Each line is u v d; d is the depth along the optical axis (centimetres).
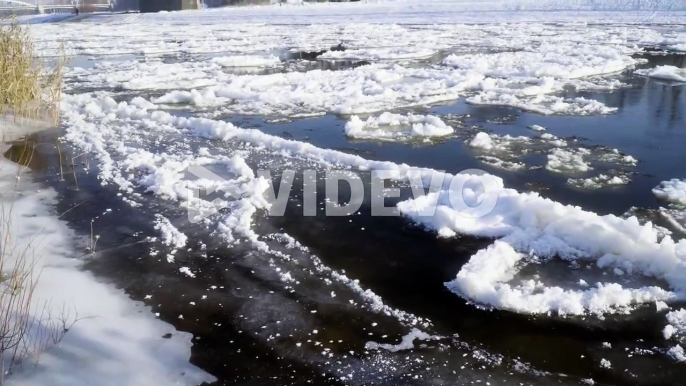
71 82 1176
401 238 444
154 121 816
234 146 687
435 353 310
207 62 1402
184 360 304
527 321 337
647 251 390
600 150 669
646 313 341
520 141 710
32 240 435
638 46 1543
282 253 421
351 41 1783
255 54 1562
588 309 345
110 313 344
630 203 512
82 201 517
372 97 956
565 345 316
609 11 2780
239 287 376
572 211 450
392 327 333
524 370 296
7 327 315
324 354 310
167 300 360
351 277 389
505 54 1398
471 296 361
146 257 414
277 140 687
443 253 420
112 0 4797
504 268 390
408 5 3578
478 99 935
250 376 293
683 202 509
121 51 1675
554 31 1917
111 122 823
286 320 340
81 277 385
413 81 1109
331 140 729
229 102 968
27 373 288
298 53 1558
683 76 1112
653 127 769
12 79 804
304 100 960
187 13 3700
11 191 539
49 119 812
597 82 1078
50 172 596
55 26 2753
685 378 289
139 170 602
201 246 432
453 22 2355
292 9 3709
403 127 781
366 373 295
